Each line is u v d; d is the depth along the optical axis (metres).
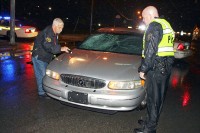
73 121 4.46
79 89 4.36
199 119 5.04
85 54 5.29
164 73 3.69
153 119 3.92
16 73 7.64
